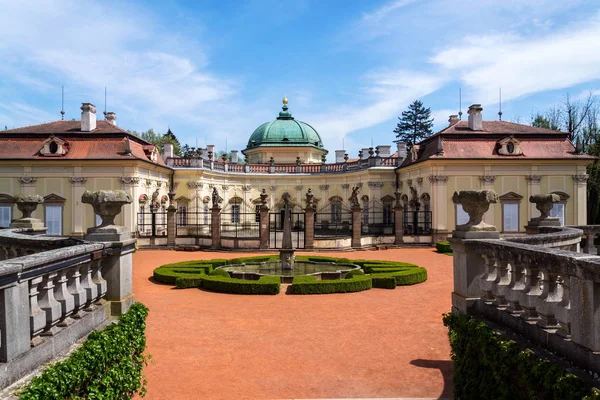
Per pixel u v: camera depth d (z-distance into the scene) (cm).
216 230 3209
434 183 3409
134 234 3416
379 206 4269
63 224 3438
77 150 3453
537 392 516
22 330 480
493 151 3466
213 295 1616
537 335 571
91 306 670
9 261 475
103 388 557
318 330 1161
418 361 938
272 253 2972
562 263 512
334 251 3028
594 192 4600
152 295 1617
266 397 773
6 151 3425
